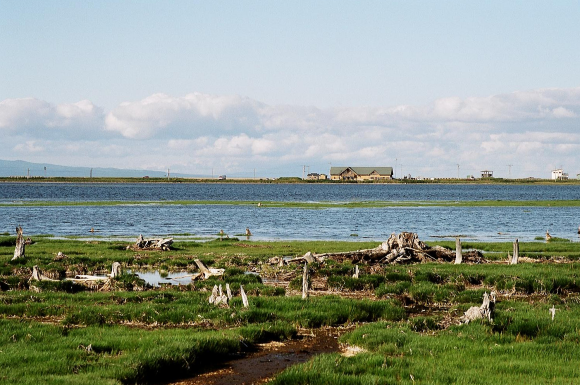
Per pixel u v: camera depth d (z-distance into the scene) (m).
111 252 68.12
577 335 30.03
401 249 60.31
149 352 25.78
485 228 112.69
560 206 182.25
